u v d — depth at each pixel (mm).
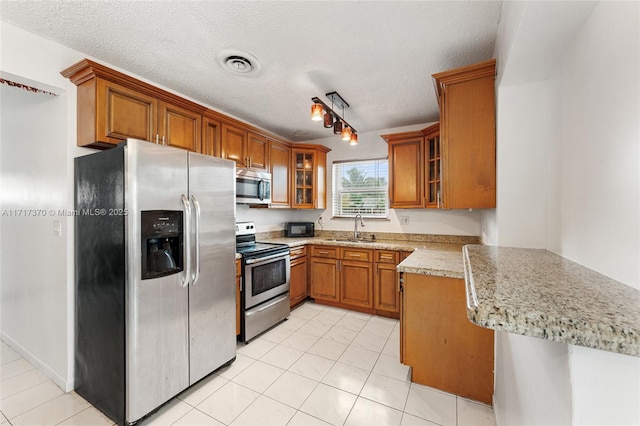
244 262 2496
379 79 2271
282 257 2957
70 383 1847
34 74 1698
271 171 3373
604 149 798
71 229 1850
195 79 2275
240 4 1444
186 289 1798
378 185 3750
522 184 1498
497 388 1595
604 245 785
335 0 1413
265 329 2699
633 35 648
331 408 1668
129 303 1520
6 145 2322
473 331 1742
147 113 2025
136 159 1531
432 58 1959
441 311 1822
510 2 1218
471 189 1750
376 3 1436
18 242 2254
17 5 1452
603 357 509
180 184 1767
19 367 2100
